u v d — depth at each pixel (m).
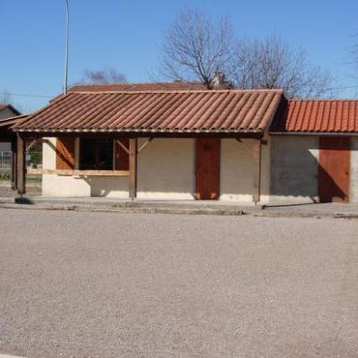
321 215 17.41
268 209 18.38
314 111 22.30
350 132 20.25
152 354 5.83
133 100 23.33
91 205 19.50
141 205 19.39
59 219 16.34
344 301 7.76
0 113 55.41
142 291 8.20
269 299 7.82
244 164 21.12
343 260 10.51
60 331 6.49
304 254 11.07
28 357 5.76
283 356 5.81
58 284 8.59
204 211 18.28
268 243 12.31
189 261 10.32
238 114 20.36
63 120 21.34
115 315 7.07
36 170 21.52
